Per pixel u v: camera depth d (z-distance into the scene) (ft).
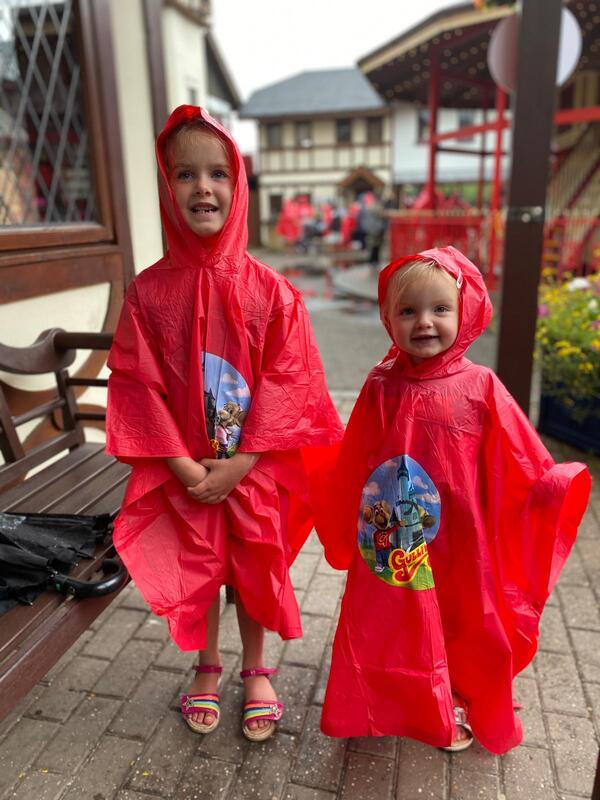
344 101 91.40
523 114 10.28
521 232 10.71
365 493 5.09
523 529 5.00
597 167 31.96
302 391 5.10
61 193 10.66
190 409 4.97
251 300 5.00
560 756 5.42
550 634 6.96
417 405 4.84
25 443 8.05
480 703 5.21
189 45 25.49
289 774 5.29
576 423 11.89
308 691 6.20
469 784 5.17
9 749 5.60
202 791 5.14
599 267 20.63
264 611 5.19
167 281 5.04
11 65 11.03
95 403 9.68
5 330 7.50
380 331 24.17
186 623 4.96
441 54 30.17
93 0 9.00
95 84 9.12
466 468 4.82
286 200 96.07
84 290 8.93
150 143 12.72
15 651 4.10
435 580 5.08
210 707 5.76
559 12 9.84
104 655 6.81
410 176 89.92
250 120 93.61
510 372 11.33
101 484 6.45
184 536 5.05
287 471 5.32
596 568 8.19
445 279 4.55
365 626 5.06
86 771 5.36
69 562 4.83
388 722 5.06
